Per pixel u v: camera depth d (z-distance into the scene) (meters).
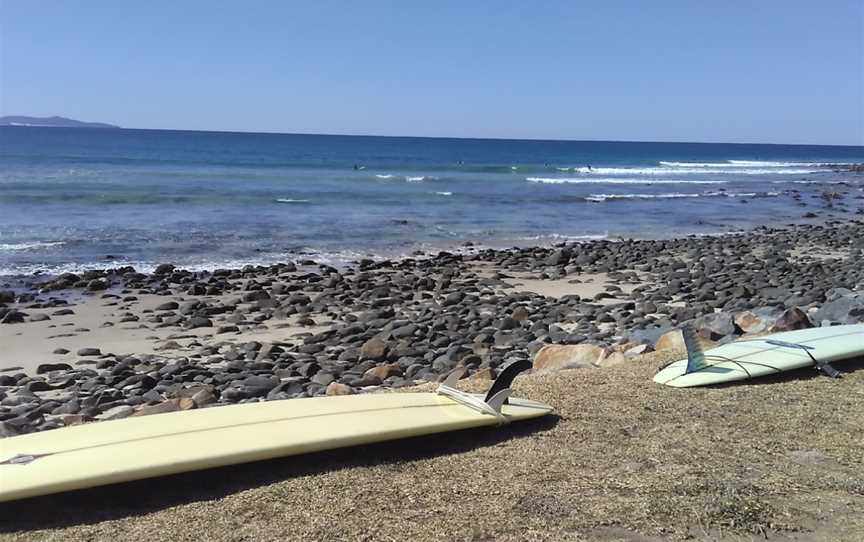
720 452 5.09
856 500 4.42
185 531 3.90
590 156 107.38
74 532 3.85
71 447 4.46
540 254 23.91
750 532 4.07
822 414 5.84
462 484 4.54
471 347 11.93
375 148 111.06
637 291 17.44
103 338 12.90
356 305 15.73
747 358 6.93
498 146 146.25
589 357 8.34
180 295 16.59
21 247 21.72
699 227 32.84
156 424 4.88
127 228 25.73
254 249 23.34
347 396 5.71
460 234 28.39
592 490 4.49
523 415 5.52
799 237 28.95
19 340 12.63
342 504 4.23
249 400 9.30
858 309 10.20
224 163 59.59
